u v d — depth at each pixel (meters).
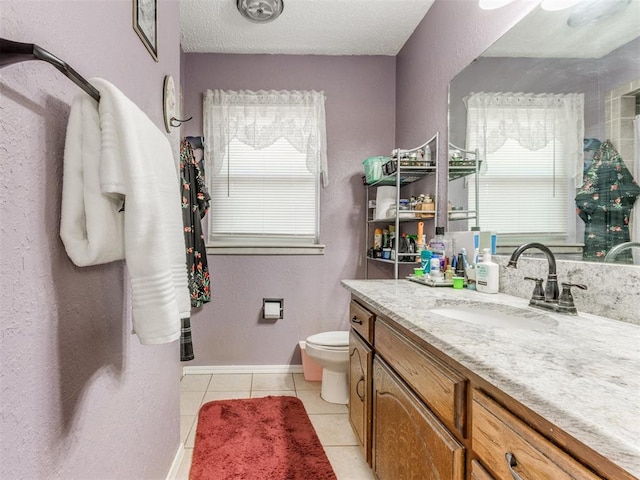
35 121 0.61
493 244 1.51
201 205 2.14
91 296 0.80
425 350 0.94
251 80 2.64
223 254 2.63
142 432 1.11
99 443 0.83
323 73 2.69
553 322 0.97
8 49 0.49
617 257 0.97
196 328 2.63
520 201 1.34
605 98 1.01
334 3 2.08
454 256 1.78
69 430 0.70
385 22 2.27
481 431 0.67
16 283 0.56
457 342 0.75
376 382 1.33
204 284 2.12
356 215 2.72
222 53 2.62
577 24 1.11
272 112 2.63
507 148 1.42
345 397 2.18
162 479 1.31
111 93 0.68
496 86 1.49
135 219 0.68
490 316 1.21
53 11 0.65
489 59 1.54
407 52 2.49
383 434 1.25
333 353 2.07
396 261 2.06
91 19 0.80
